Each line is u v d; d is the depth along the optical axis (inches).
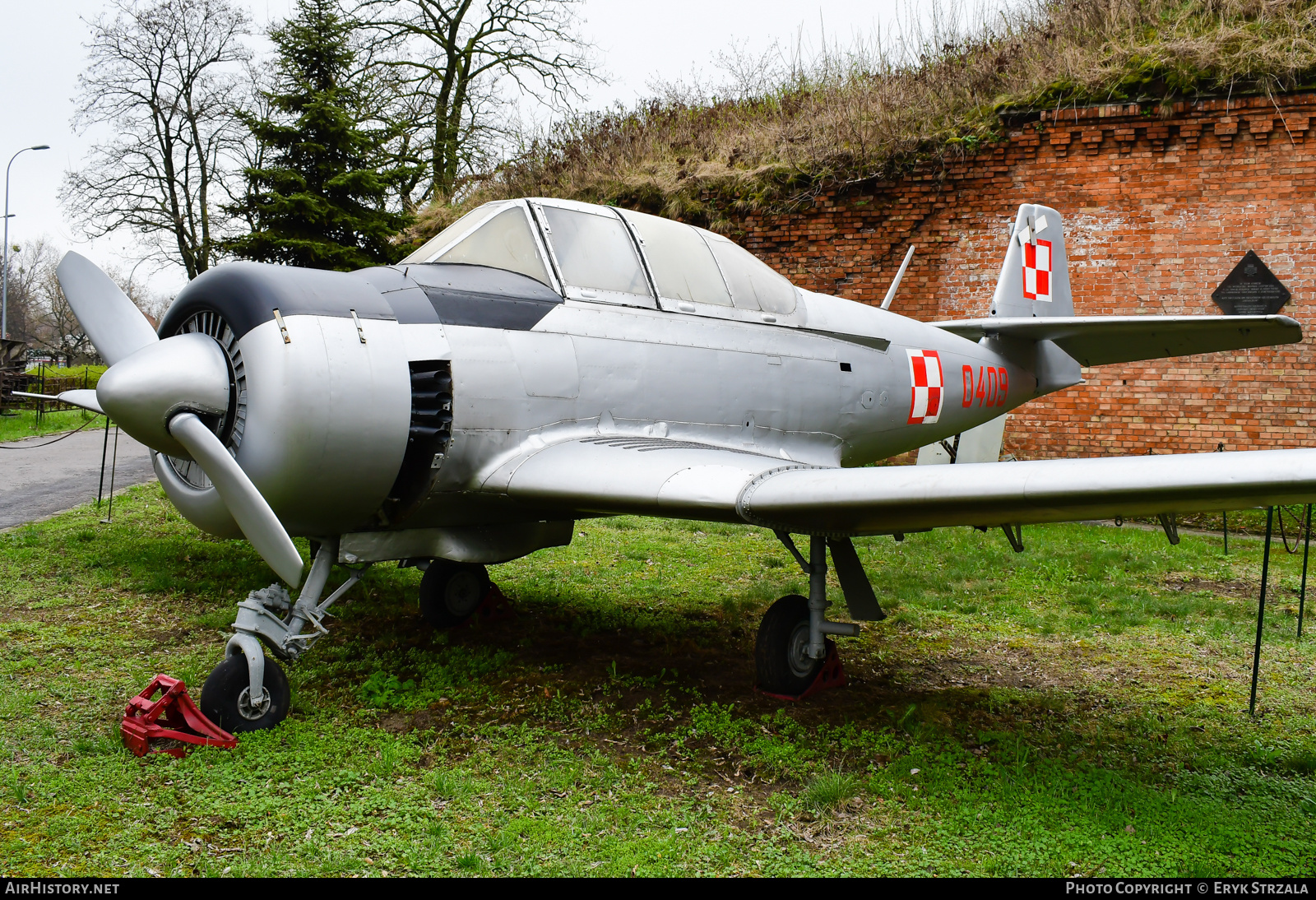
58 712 134.5
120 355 146.2
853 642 191.9
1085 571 262.5
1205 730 142.4
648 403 166.2
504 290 154.3
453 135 780.6
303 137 505.4
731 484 133.6
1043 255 281.3
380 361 133.1
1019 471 113.2
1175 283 351.9
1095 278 363.9
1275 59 332.2
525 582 239.1
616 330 163.5
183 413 127.2
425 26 803.4
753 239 422.0
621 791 114.4
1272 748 134.0
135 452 537.6
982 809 110.0
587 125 580.1
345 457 130.1
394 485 144.1
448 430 140.9
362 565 149.5
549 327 154.4
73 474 425.7
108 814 102.4
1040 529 331.6
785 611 153.3
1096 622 206.4
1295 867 98.4
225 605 202.1
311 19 531.2
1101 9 418.6
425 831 101.5
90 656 161.9
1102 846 101.8
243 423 131.6
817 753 127.1
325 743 125.5
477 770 119.1
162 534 277.4
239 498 123.8
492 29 805.9
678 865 95.7
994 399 255.4
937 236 390.0
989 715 147.8
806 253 412.8
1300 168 333.1
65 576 223.9
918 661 178.7
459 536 158.6
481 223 166.6
